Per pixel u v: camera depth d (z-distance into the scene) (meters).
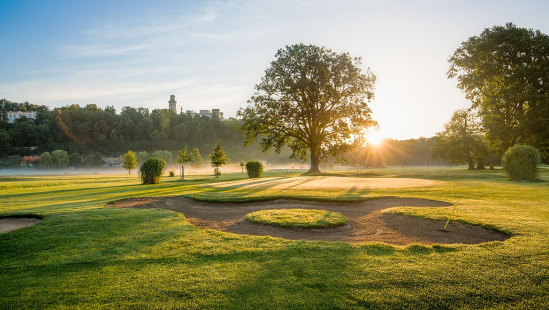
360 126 36.34
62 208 10.26
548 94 30.91
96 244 5.98
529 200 11.03
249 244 5.86
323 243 5.86
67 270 4.69
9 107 181.75
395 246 5.61
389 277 4.20
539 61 32.91
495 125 34.53
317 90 34.75
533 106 32.53
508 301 3.55
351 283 4.04
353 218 8.80
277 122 37.16
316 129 37.19
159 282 4.17
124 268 4.73
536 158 20.00
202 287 3.98
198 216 9.38
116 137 149.62
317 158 37.66
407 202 11.31
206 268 4.66
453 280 4.08
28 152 131.62
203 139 159.00
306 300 3.61
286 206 10.85
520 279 4.07
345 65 34.62
